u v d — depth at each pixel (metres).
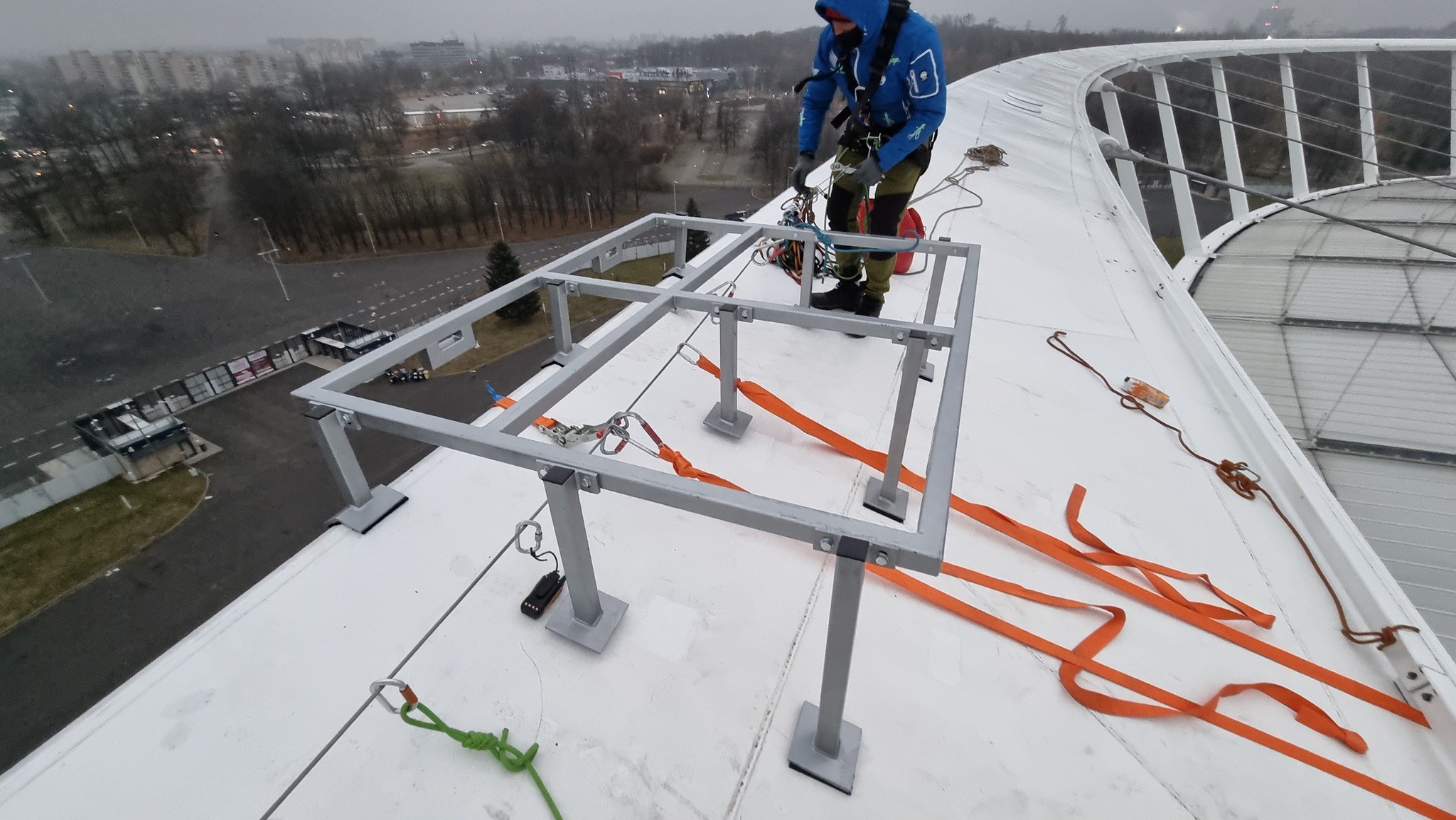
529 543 1.38
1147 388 2.22
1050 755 1.10
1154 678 1.27
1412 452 3.67
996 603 1.40
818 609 1.32
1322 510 1.70
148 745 0.98
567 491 0.94
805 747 1.06
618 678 1.15
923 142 2.05
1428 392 4.28
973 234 3.80
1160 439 2.06
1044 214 4.34
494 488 1.51
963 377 1.15
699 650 1.21
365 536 1.37
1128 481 1.86
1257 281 6.63
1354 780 1.10
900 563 0.77
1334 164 20.73
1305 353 5.08
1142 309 3.07
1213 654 1.33
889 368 2.29
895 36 1.86
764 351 2.29
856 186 2.34
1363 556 1.55
